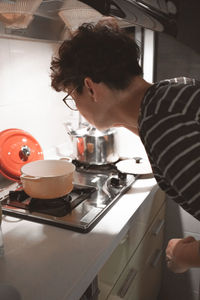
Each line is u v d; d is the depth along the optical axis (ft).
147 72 5.30
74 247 2.84
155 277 5.62
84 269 2.52
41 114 5.21
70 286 2.32
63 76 2.75
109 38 2.54
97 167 4.89
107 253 2.87
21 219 3.38
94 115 2.91
